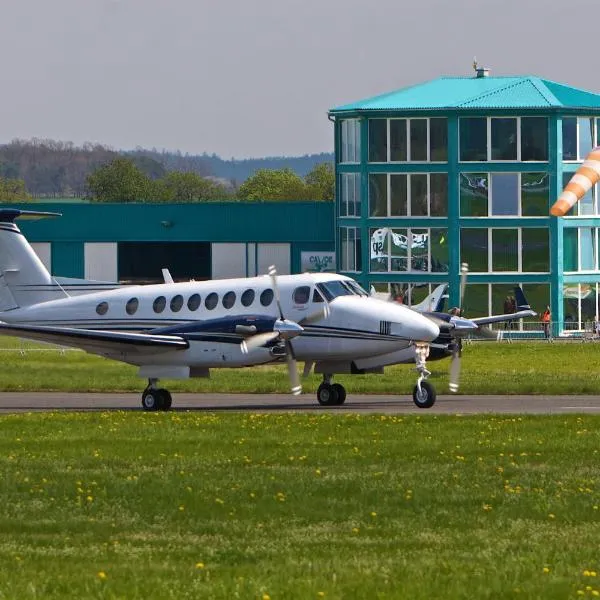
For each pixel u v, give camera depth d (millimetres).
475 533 76250
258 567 67562
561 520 79562
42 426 124250
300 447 108188
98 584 63906
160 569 67062
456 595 62156
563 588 63344
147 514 82375
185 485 91375
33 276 167375
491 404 145625
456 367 151250
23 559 69688
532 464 98938
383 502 85375
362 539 74938
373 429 118438
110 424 124938
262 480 93000
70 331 144875
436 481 92188
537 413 131500
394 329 140500
